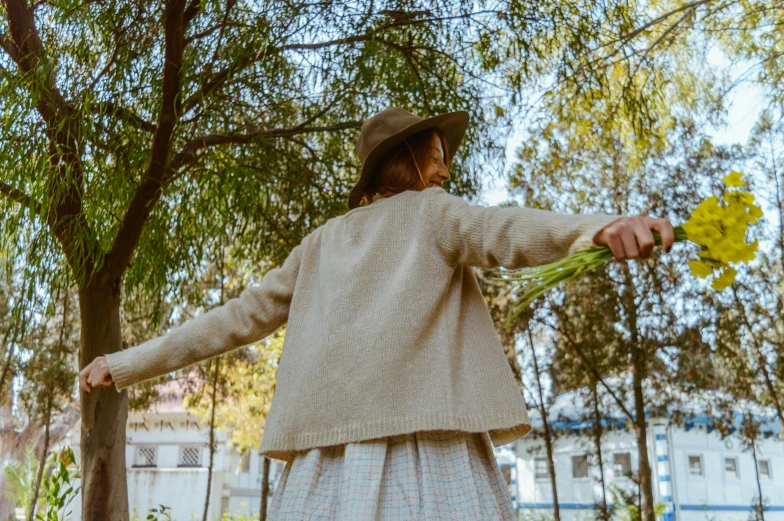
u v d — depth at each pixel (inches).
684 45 243.1
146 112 198.2
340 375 48.2
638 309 360.8
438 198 52.5
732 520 614.2
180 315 315.6
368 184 62.0
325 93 223.6
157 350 57.7
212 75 194.1
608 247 41.9
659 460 600.1
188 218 204.8
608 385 400.2
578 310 363.3
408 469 45.2
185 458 707.4
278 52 191.3
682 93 265.4
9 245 175.3
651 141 285.7
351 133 238.1
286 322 60.2
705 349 354.9
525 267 45.5
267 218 242.8
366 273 51.4
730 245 40.7
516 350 386.9
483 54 230.2
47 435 306.2
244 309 58.7
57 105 168.7
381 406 46.4
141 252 198.4
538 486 680.4
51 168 166.7
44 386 315.3
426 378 47.0
